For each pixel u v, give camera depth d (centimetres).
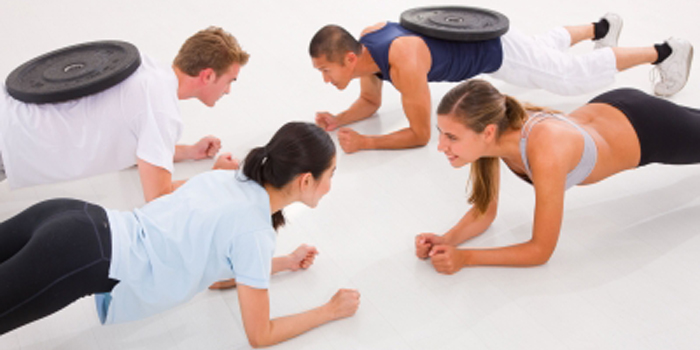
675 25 363
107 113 200
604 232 214
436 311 184
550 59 276
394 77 248
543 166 178
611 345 172
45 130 197
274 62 343
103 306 158
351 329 178
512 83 282
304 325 173
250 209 150
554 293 190
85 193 236
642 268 198
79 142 201
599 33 309
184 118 290
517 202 230
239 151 265
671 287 191
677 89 287
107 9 413
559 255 204
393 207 229
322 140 150
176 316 182
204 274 155
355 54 243
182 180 228
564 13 391
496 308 184
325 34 239
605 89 303
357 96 309
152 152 200
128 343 174
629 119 198
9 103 199
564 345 173
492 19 265
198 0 426
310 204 160
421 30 252
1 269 137
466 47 261
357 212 226
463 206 229
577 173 187
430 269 199
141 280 148
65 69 206
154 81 203
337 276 197
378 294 190
